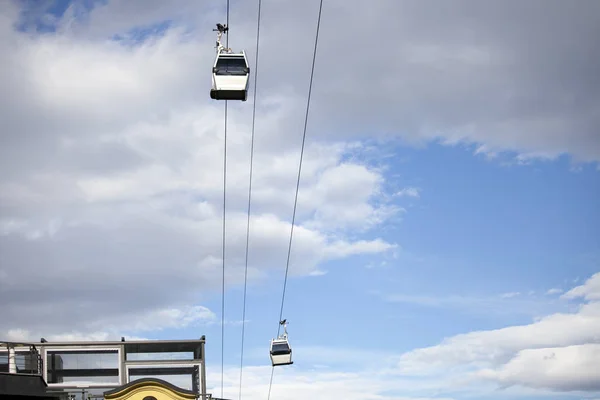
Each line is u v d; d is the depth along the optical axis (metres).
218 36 33.38
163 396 42.59
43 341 50.00
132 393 42.47
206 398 45.22
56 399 39.62
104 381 50.09
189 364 51.22
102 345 50.69
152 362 50.97
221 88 32.84
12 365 45.22
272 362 49.94
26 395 36.81
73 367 50.00
